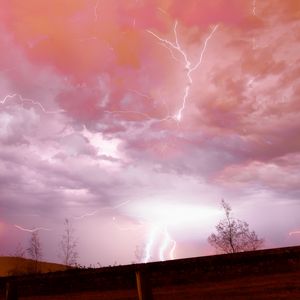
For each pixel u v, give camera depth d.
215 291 7.17
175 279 8.05
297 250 3.99
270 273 7.05
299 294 6.35
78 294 8.65
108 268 4.13
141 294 3.81
